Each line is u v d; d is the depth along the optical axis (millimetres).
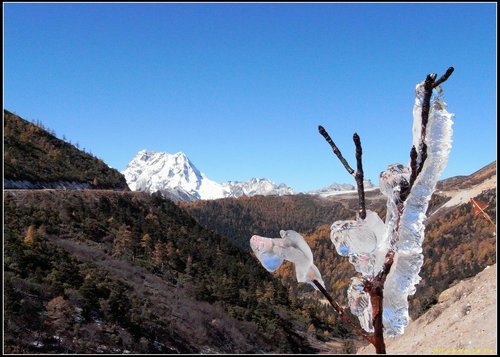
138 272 91562
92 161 160000
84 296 66938
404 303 3695
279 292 117250
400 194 3674
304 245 3510
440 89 3715
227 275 117312
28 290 61625
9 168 114062
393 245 3676
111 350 59844
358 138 3791
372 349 25359
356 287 3809
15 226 84812
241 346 79812
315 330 99000
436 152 3668
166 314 78062
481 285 22672
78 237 97125
